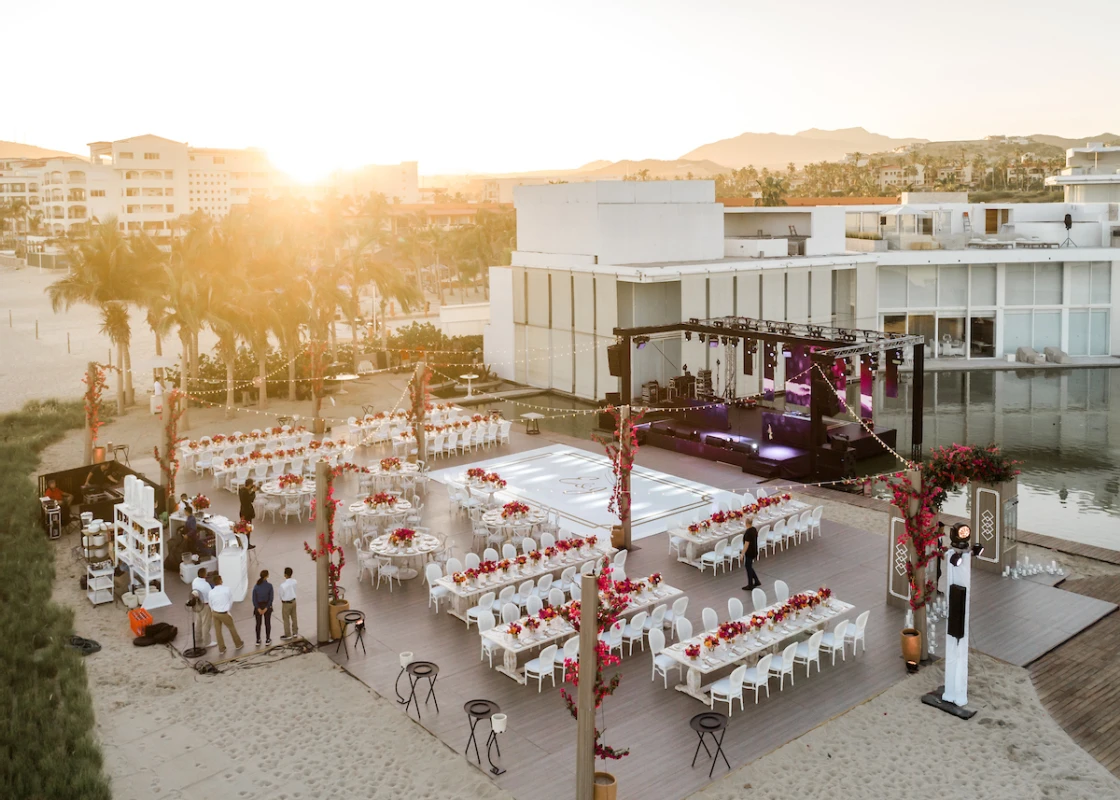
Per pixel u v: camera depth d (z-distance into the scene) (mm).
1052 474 30797
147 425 37156
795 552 22625
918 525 16453
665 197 44594
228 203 171250
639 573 21375
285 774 13461
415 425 30047
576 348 43688
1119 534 24672
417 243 90625
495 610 18484
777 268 43281
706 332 34281
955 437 35562
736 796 12844
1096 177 62656
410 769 13570
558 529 23234
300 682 16297
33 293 96812
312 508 25156
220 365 45625
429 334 52656
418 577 21344
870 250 55625
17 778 12875
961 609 14797
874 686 15953
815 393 29000
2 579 20578
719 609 19344
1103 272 51656
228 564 19844
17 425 36188
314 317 41312
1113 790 12812
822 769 13453
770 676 16281
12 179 183375
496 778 13320
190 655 17250
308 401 41969
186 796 12922
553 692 15914
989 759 13641
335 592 17984
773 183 105312
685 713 15156
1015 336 52031
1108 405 41062
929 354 52000
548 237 45344
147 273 40500
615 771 13469
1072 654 16984
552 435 35719
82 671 16297
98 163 160125
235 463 27859
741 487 28500
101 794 12703
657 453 33094
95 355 57906
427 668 15195
